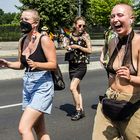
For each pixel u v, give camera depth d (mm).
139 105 4504
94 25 57094
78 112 8898
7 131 7844
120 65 4512
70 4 39625
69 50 8703
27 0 40469
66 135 7668
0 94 11992
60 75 5848
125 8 4457
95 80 15742
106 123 4676
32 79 5598
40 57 5613
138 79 4324
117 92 4551
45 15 39188
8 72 16719
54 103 10617
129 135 4578
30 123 5465
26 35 5801
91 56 30359
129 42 4469
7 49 40156
